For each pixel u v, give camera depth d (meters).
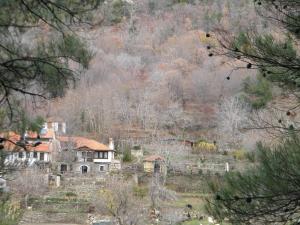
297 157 7.59
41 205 52.84
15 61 7.39
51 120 76.19
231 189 7.84
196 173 65.06
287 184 7.50
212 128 93.19
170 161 68.44
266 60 8.16
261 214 7.66
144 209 47.38
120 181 51.75
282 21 8.11
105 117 89.50
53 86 7.74
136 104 97.19
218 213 7.91
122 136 86.12
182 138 87.69
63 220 50.97
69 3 7.34
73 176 64.44
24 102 8.22
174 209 48.22
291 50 8.08
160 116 94.00
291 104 9.07
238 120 79.12
